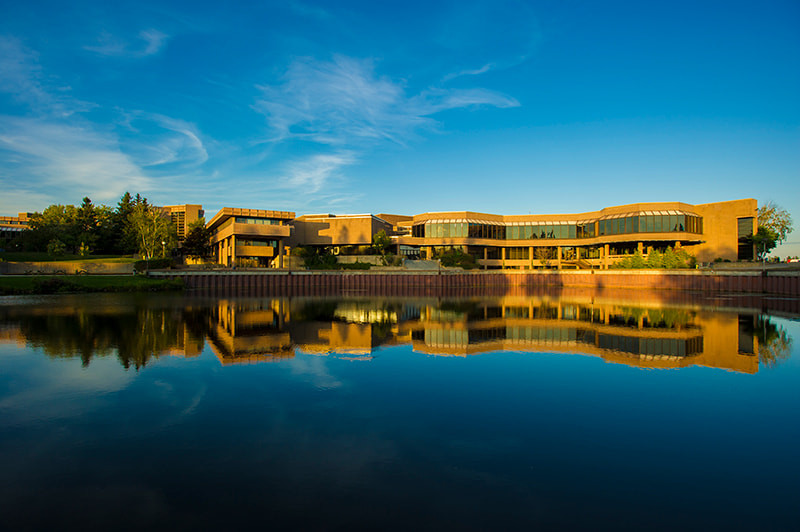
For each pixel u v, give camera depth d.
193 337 35.25
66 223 140.38
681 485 12.06
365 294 98.44
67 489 11.69
